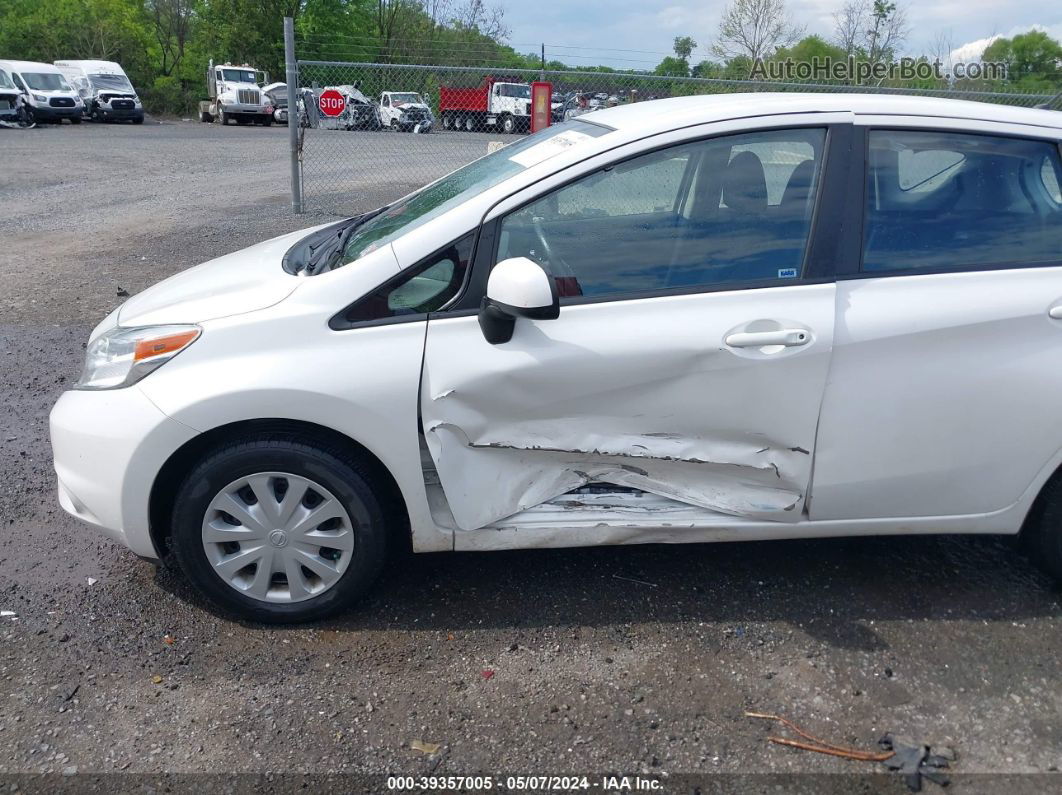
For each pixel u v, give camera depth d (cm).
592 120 341
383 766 252
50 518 382
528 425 295
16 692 276
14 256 897
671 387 292
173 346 290
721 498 309
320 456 291
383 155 1370
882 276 298
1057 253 306
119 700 274
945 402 298
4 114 2891
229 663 292
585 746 260
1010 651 304
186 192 1395
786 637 310
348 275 291
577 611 322
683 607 325
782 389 293
